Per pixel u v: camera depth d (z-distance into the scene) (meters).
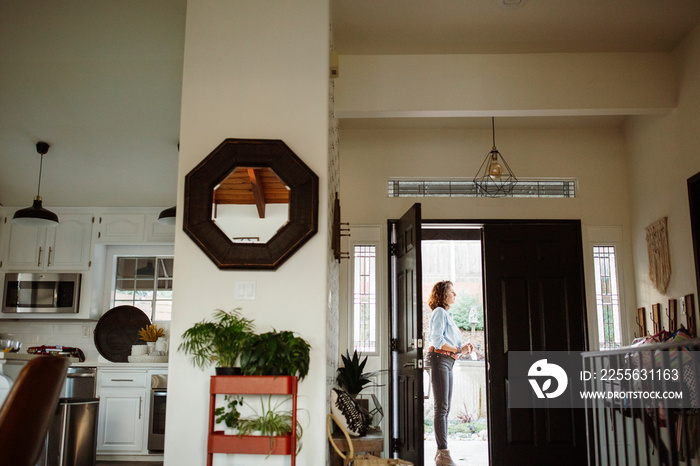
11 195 6.46
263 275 3.43
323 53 3.65
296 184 3.48
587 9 4.47
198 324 3.25
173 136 5.79
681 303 5.11
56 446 4.05
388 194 6.22
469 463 5.93
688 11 4.52
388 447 5.75
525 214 6.14
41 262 6.44
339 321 5.97
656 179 5.51
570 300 5.96
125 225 6.48
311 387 3.31
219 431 3.18
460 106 5.00
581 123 6.18
